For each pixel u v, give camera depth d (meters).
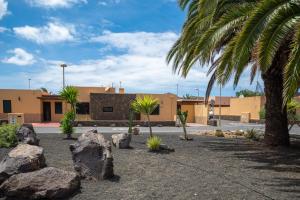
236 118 45.47
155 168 8.19
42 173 5.63
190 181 6.85
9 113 32.47
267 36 7.10
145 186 6.40
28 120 33.94
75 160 6.91
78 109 34.47
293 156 10.37
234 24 8.23
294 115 18.16
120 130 24.34
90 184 6.45
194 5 12.96
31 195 5.39
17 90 33.75
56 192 5.46
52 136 15.75
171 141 14.45
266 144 12.89
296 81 6.67
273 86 12.64
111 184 6.51
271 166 8.65
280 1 7.18
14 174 5.72
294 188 6.33
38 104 34.19
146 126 30.95
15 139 11.07
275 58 11.59
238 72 7.56
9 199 5.41
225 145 13.12
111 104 33.50
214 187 6.36
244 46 7.23
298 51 6.77
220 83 7.95
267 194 5.89
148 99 14.09
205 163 9.00
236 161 9.39
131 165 8.50
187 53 11.04
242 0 10.54
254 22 7.21
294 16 7.18
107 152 7.02
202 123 36.19
